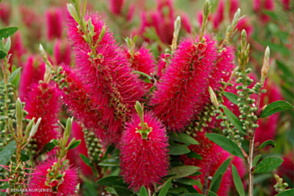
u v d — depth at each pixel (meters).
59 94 0.56
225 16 1.00
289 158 0.78
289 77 0.88
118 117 0.50
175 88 0.50
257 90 0.50
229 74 0.54
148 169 0.49
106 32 0.49
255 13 1.16
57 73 0.51
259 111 0.51
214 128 0.58
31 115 0.55
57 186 0.49
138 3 1.51
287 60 1.06
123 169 0.51
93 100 0.51
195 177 0.56
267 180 0.79
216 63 0.52
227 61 0.52
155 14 0.98
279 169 0.76
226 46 0.55
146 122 0.49
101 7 1.12
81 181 0.74
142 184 0.50
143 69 0.54
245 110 0.51
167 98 0.50
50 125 0.56
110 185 0.55
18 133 0.50
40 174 0.50
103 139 0.53
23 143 0.50
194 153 0.54
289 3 0.90
